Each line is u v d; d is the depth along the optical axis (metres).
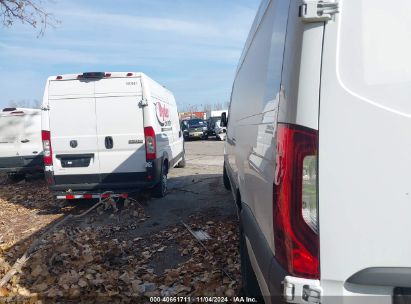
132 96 7.34
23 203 8.51
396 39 1.73
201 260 4.70
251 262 2.82
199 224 6.21
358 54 1.73
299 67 1.79
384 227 1.74
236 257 4.66
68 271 4.39
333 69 1.74
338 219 1.76
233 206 7.34
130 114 7.36
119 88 7.33
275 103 2.18
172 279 4.20
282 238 1.93
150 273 4.41
